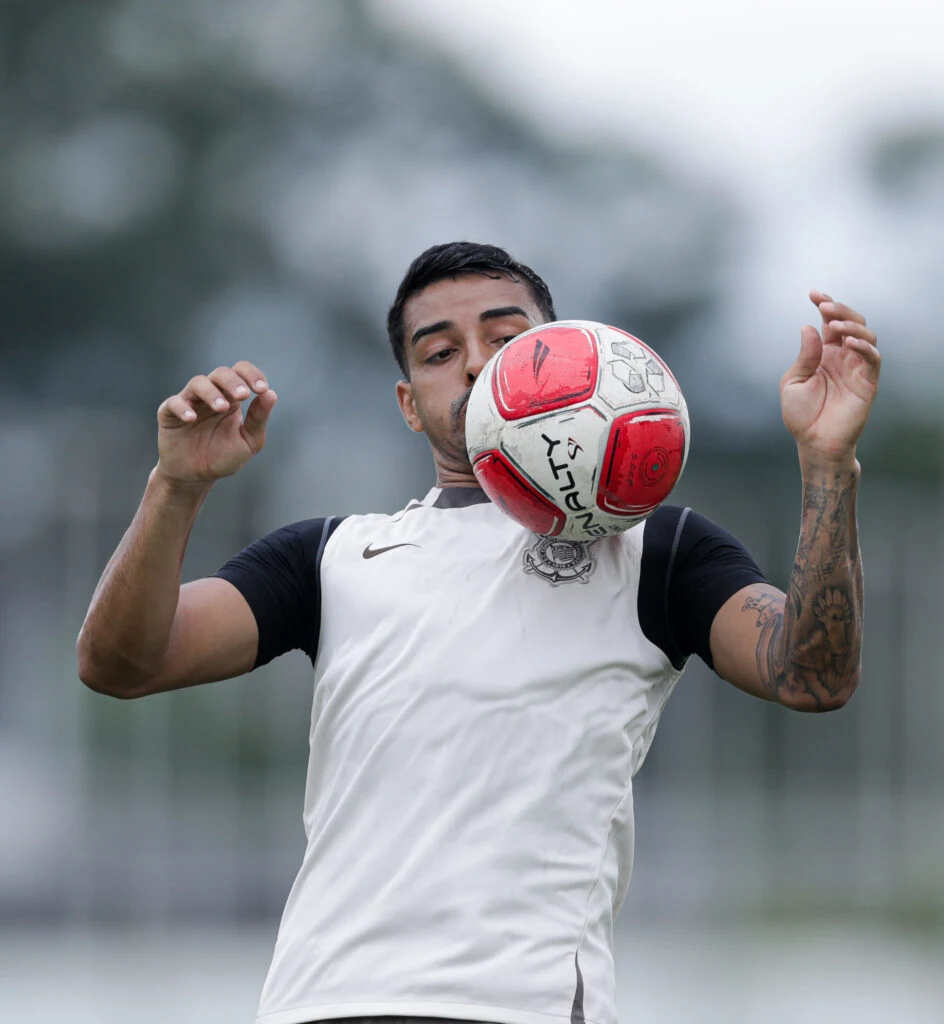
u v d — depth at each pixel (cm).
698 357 10938
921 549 6178
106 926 4906
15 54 10050
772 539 5900
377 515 1459
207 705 5419
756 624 1290
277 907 5134
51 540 5838
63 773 5381
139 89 10200
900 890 5588
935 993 3894
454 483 1442
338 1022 1238
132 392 10062
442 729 1280
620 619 1318
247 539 5603
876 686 6069
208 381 1274
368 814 1289
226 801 5338
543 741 1269
